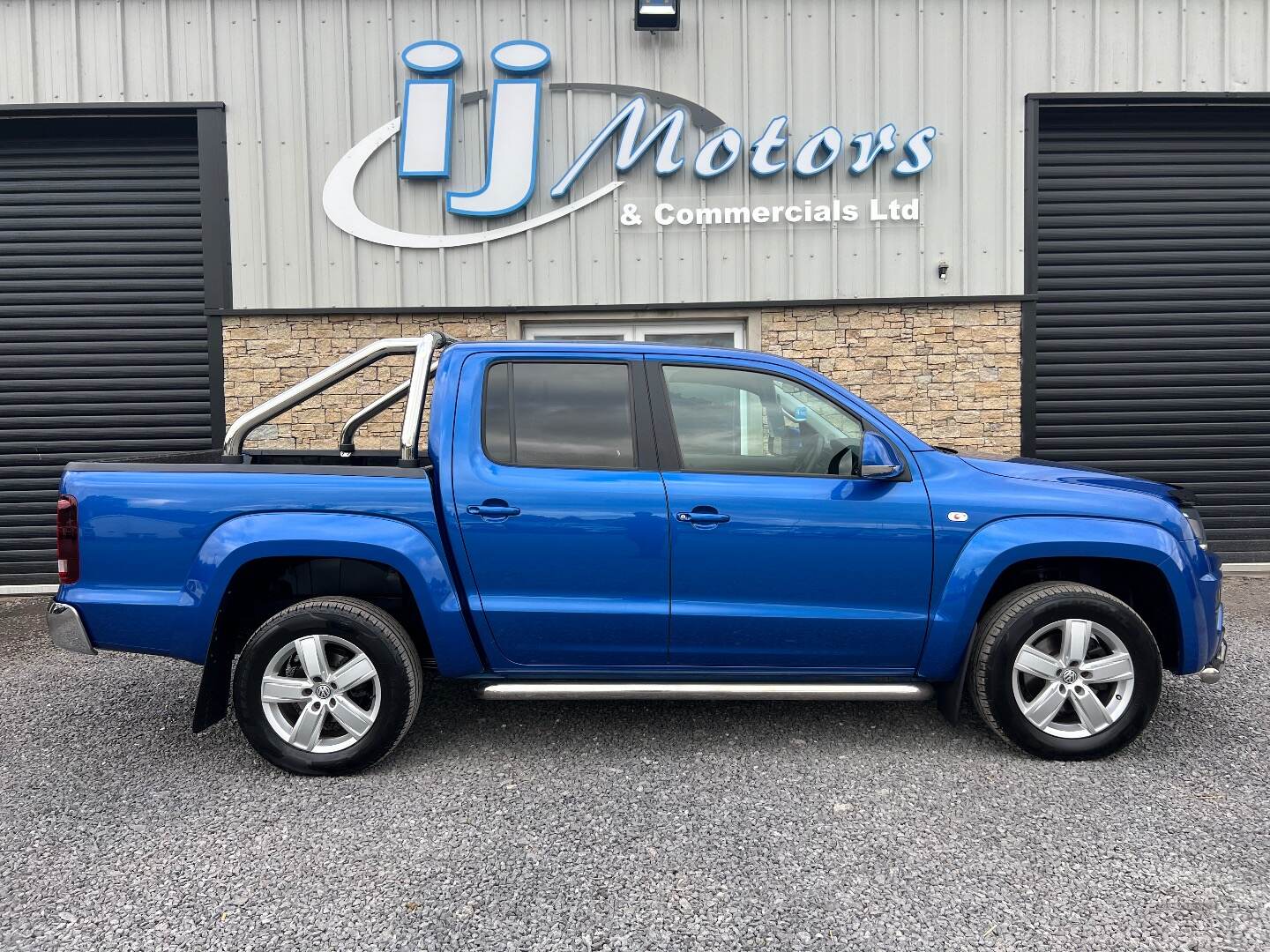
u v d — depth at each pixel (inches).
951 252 261.6
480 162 257.4
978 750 123.7
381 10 252.7
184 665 173.6
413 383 126.6
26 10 250.2
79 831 102.0
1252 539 273.9
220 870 92.7
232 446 138.0
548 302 260.1
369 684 120.8
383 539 114.7
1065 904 84.7
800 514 116.4
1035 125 260.5
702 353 124.3
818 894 87.1
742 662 120.1
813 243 260.4
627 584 117.0
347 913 84.3
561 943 79.3
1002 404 263.7
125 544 113.3
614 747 126.4
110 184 263.0
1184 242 272.1
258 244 255.4
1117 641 117.2
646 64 256.2
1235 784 112.2
